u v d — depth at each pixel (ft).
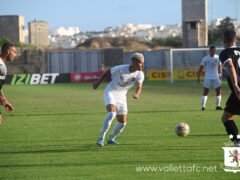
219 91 161.79
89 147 86.84
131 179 61.00
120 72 84.94
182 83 397.80
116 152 80.89
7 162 73.15
